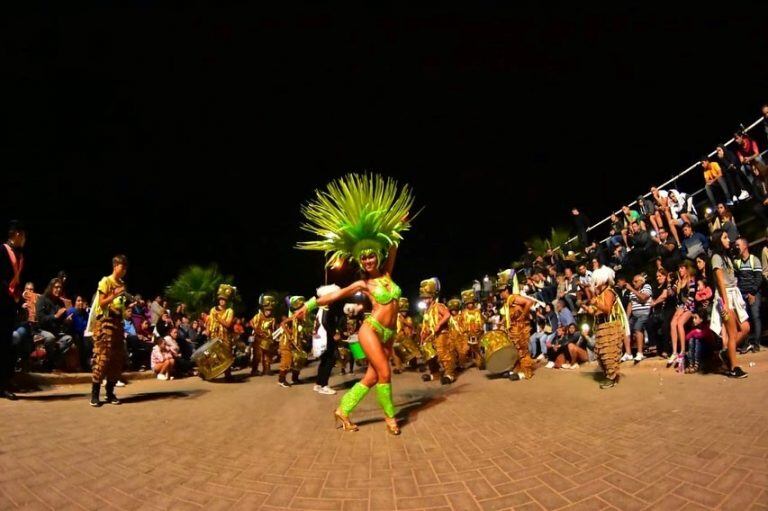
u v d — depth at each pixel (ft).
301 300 29.73
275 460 11.53
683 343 21.86
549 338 33.32
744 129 30.78
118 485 9.73
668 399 15.72
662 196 33.71
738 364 20.47
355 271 20.74
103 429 14.58
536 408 16.46
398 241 16.63
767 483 8.21
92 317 19.43
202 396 23.24
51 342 26.99
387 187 16.75
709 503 7.77
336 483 9.86
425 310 28.99
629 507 7.91
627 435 11.84
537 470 9.95
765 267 24.71
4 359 19.12
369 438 13.57
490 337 25.11
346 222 16.42
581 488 8.83
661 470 9.29
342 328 35.68
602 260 39.55
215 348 30.86
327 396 23.44
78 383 26.91
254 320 37.76
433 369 28.66
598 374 24.66
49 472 10.29
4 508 8.36
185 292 52.42
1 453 11.35
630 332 27.91
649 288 27.32
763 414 12.36
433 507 8.46
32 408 17.62
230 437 13.92
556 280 43.60
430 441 12.88
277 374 38.32
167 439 13.55
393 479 9.97
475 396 20.56
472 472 10.14
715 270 19.39
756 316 23.08
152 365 33.99
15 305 19.30
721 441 10.57
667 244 30.25
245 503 8.86
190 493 9.35
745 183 30.68
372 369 14.56
